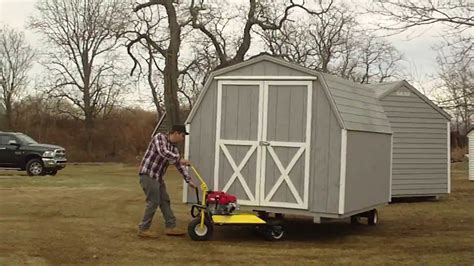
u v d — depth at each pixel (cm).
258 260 840
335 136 970
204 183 983
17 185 2034
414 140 1769
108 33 4494
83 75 5041
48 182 2214
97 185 2161
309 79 991
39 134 4825
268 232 997
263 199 1013
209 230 971
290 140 1003
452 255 902
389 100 1716
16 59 5153
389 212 1469
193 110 1081
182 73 3762
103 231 1059
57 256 845
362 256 888
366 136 1077
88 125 4994
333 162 970
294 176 996
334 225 1219
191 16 3566
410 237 1071
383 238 1057
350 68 4716
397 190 1733
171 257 848
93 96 5069
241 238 1015
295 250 920
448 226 1218
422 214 1427
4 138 2542
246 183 1028
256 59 1030
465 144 4081
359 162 1040
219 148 1053
